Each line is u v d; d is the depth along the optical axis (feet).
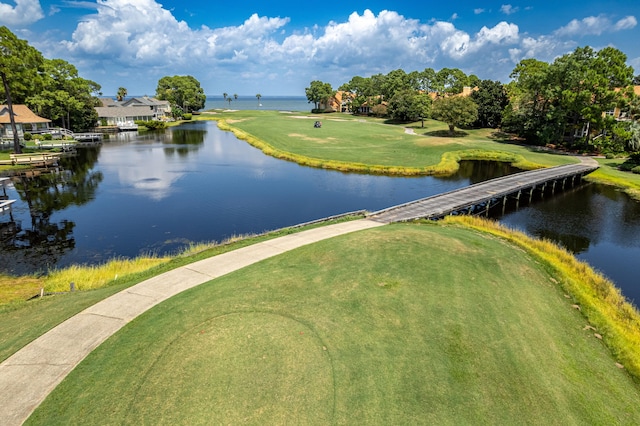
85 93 287.28
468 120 240.12
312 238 65.77
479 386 31.81
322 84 469.57
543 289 51.42
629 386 34.86
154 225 88.12
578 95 179.52
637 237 86.69
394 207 91.04
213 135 267.39
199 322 38.09
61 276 58.95
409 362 33.73
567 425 29.14
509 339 38.50
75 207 101.30
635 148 153.79
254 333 36.24
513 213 103.45
